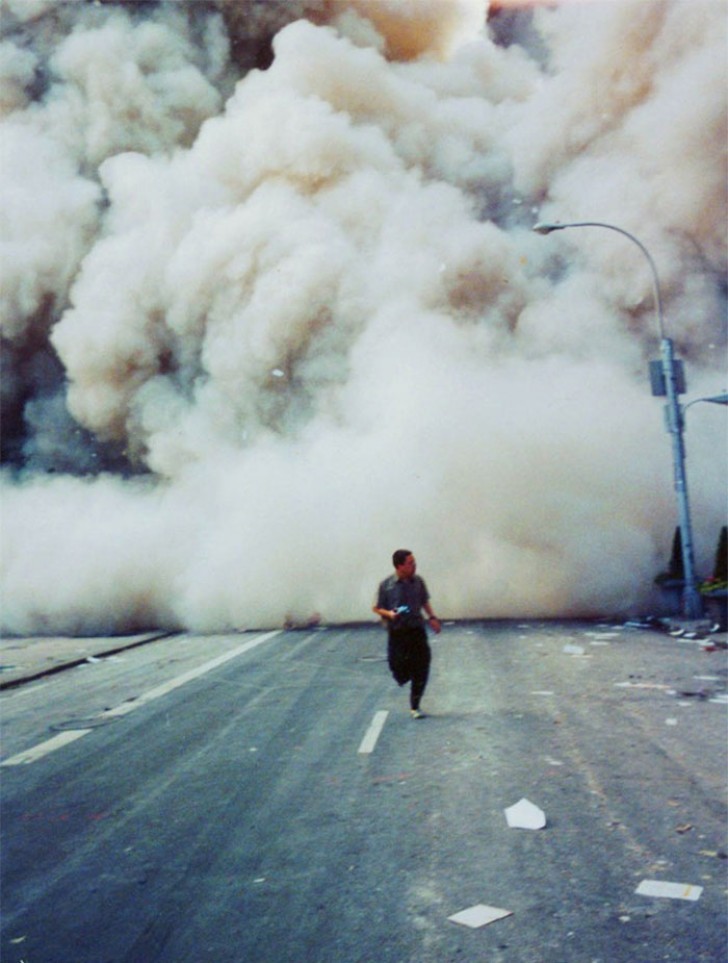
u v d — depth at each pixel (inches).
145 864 201.3
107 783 273.7
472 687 411.5
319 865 194.2
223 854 204.8
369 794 245.6
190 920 169.6
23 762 307.4
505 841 202.4
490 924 160.1
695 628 591.8
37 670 541.0
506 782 249.8
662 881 174.6
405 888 178.9
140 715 384.5
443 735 313.1
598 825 210.1
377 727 332.5
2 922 173.9
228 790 257.9
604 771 256.8
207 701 410.9
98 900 181.9
